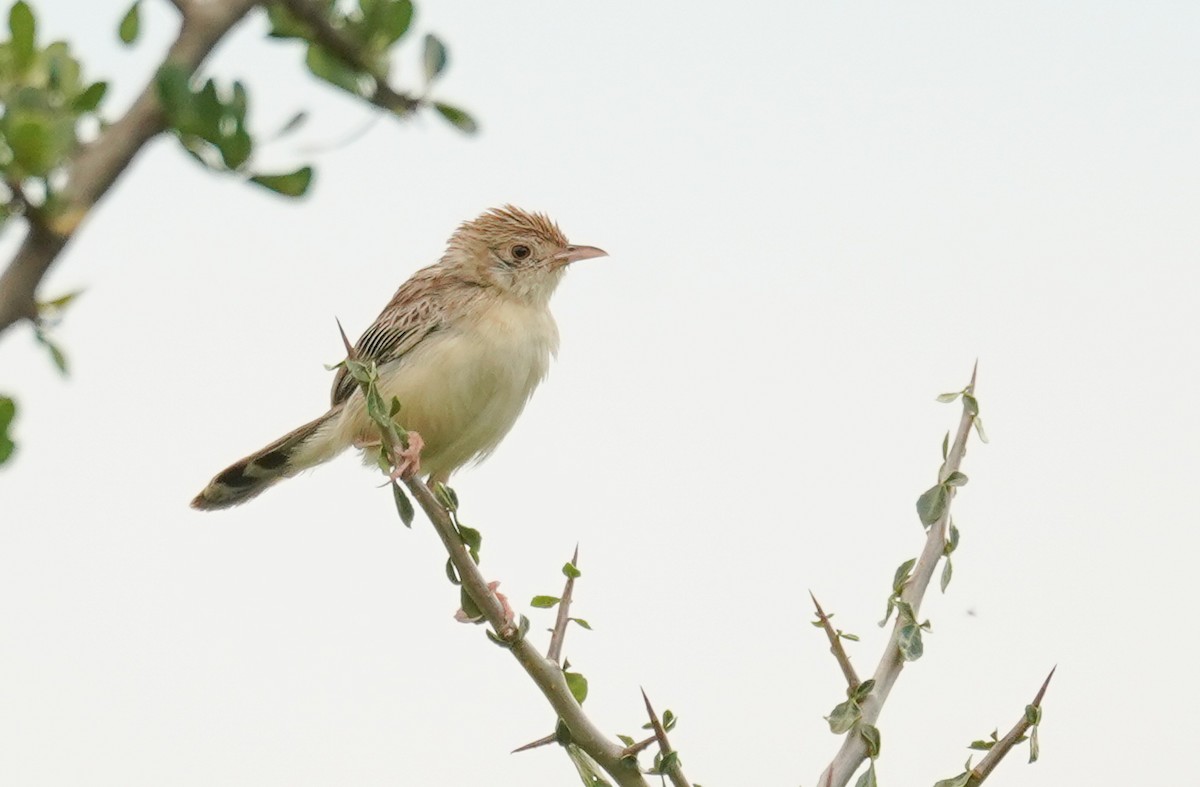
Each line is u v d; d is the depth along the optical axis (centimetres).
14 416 423
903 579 784
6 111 395
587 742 789
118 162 383
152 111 387
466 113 481
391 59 475
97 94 454
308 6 452
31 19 457
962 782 723
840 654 763
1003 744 728
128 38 464
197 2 390
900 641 764
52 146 378
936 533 792
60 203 370
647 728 783
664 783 752
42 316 395
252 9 395
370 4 471
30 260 367
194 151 425
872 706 751
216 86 420
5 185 371
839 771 736
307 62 480
